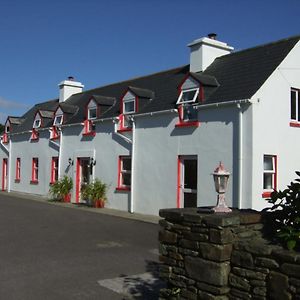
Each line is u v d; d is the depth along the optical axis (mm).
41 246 9961
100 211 17172
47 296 6258
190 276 4789
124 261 8523
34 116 26422
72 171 21188
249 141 12773
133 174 16953
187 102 14938
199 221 4715
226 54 16688
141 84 20062
